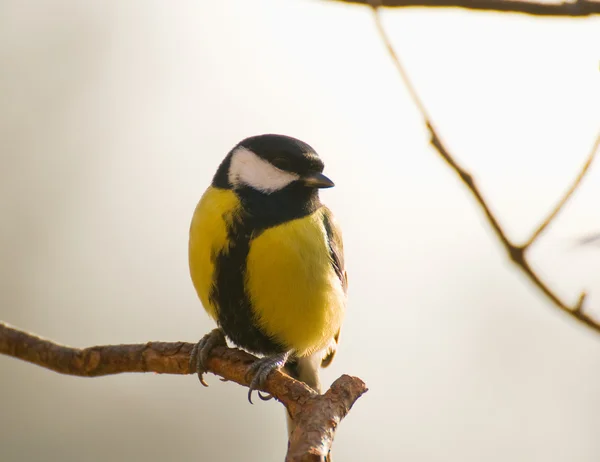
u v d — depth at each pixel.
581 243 4.91
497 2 4.47
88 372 7.55
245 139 9.23
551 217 4.67
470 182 4.76
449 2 4.53
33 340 7.56
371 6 4.60
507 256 4.70
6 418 14.97
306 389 6.69
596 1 4.48
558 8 4.51
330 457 6.19
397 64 4.86
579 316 4.54
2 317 16.36
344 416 6.34
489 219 4.72
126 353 7.60
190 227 9.04
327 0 4.78
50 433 15.09
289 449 6.09
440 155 4.82
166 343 7.66
